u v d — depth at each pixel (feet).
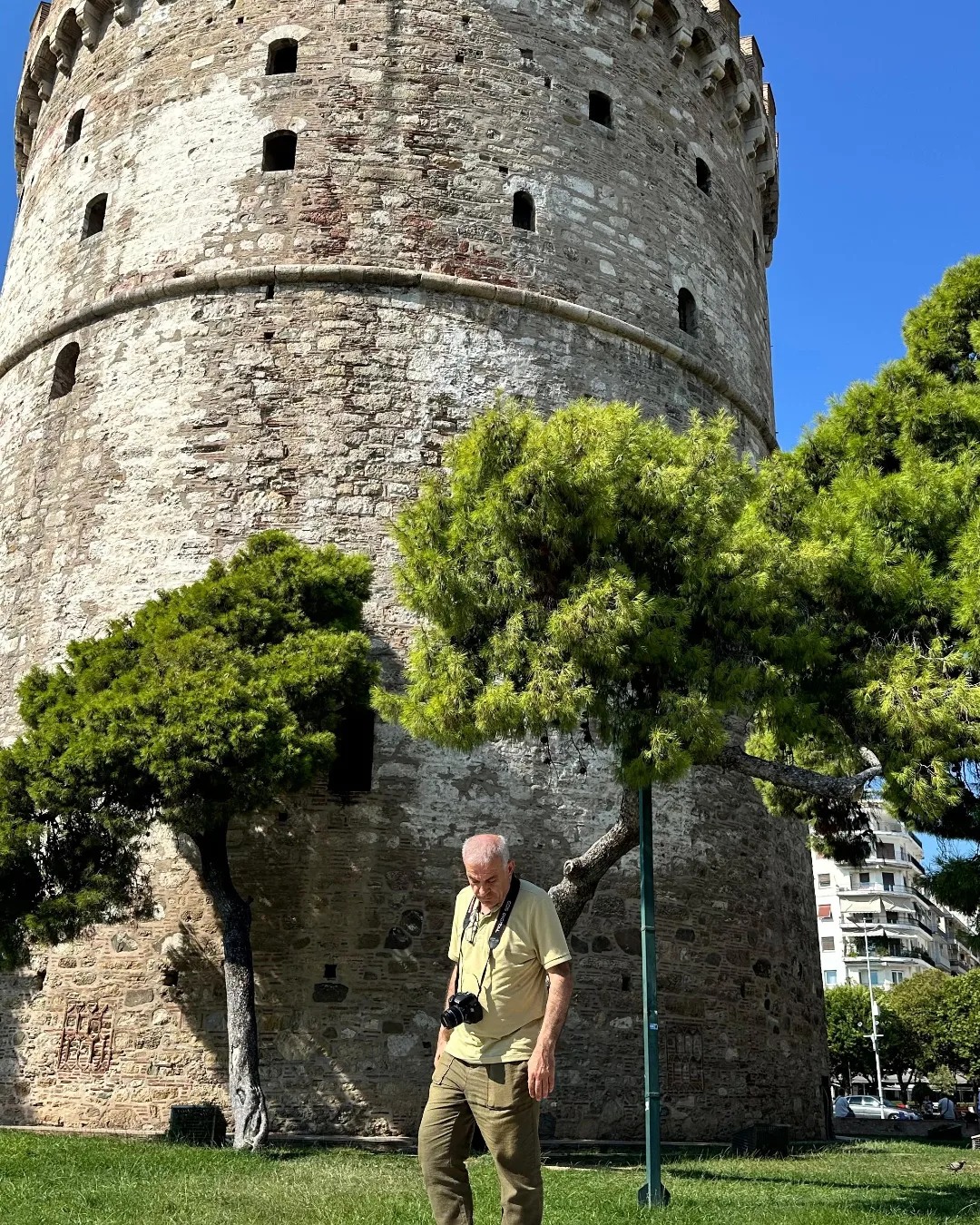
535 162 70.28
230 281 65.26
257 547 54.54
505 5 73.61
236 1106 44.78
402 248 65.51
